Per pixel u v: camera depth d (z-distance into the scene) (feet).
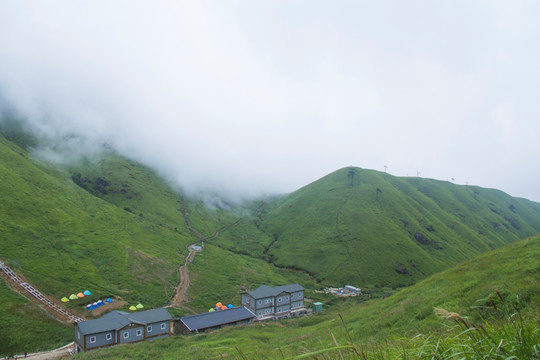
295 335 152.87
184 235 565.94
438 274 130.00
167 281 362.74
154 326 202.28
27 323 220.43
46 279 286.05
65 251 346.54
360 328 95.86
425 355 15.96
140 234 481.46
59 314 243.19
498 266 93.04
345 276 460.14
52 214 413.59
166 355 144.87
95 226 438.40
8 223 352.28
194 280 384.47
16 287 260.62
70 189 543.80
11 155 539.29
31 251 321.52
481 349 14.66
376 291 411.75
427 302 90.68
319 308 325.01
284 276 467.52
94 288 298.97
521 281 67.00
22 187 444.14
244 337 179.11
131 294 310.24
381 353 17.98
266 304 298.35
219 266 452.35
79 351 183.32
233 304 337.31
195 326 221.05
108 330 184.75
